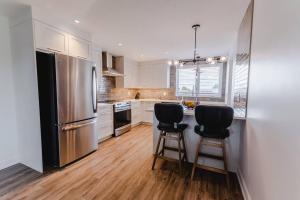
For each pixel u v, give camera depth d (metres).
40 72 2.32
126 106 4.53
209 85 5.51
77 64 2.62
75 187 2.00
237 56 2.82
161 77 5.61
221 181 2.14
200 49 4.21
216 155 2.36
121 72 5.03
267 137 1.26
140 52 4.58
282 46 1.06
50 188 1.97
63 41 2.53
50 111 2.40
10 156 2.52
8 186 2.00
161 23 2.57
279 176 1.03
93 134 3.05
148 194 1.88
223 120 1.94
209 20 2.44
